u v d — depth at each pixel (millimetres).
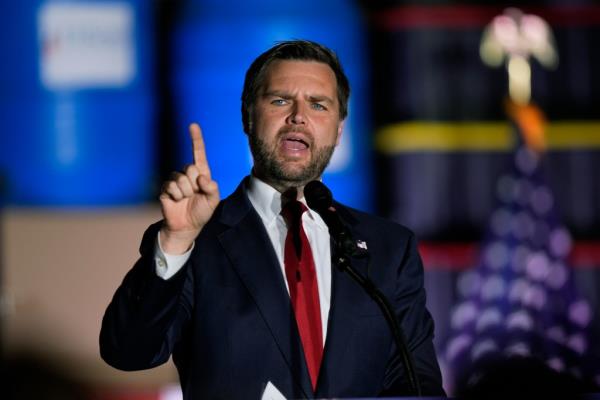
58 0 17312
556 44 18078
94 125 17438
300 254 6648
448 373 17156
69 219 14703
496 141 17969
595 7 18016
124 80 17438
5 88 17312
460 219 17812
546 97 18078
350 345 6465
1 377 14008
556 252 17781
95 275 14617
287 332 6359
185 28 17531
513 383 5461
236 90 17562
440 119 17828
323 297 6633
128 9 17406
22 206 17109
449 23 17844
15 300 14328
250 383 6258
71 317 14445
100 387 14133
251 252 6602
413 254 7129
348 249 6074
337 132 7035
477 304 17562
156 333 6023
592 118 18000
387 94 17781
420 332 6926
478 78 17953
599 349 17281
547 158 18000
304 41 7090
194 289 6531
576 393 5297
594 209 18016
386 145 17750
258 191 6930
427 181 17781
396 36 17766
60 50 17359
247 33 17531
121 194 17422
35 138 17344
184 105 17547
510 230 17844
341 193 17672
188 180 5797
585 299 17672
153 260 5980
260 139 6762
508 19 17953
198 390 6336
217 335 6363
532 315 17469
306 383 6258
